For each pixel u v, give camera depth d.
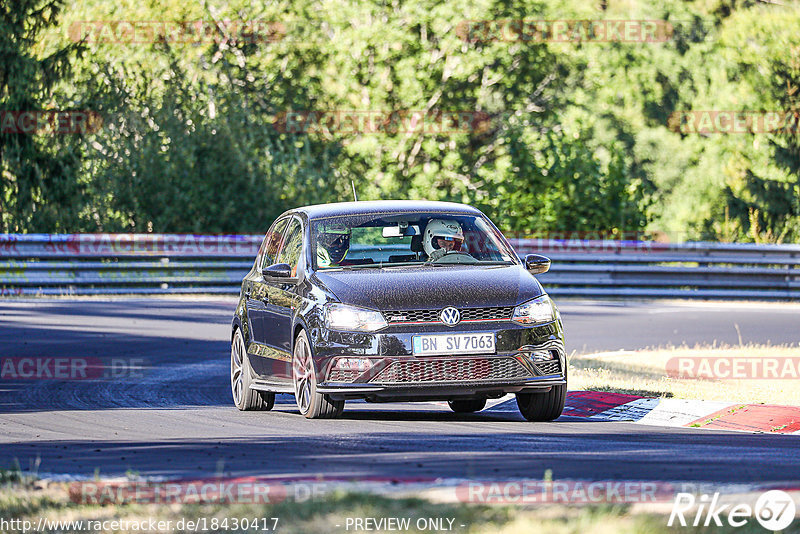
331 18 144.25
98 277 86.50
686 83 185.25
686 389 41.16
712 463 24.75
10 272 84.44
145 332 63.12
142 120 108.06
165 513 18.42
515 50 146.88
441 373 32.19
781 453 26.78
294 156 114.25
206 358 53.28
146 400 40.78
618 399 38.34
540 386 32.72
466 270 34.38
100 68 114.12
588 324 69.69
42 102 117.44
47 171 111.88
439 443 28.44
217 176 106.19
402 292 32.84
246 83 140.88
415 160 142.62
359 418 35.22
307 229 36.47
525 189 113.06
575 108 156.50
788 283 93.06
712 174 170.75
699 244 94.88
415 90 139.38
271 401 38.53
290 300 35.12
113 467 24.91
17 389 43.41
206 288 88.88
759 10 185.12
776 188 151.25
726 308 83.62
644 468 23.84
